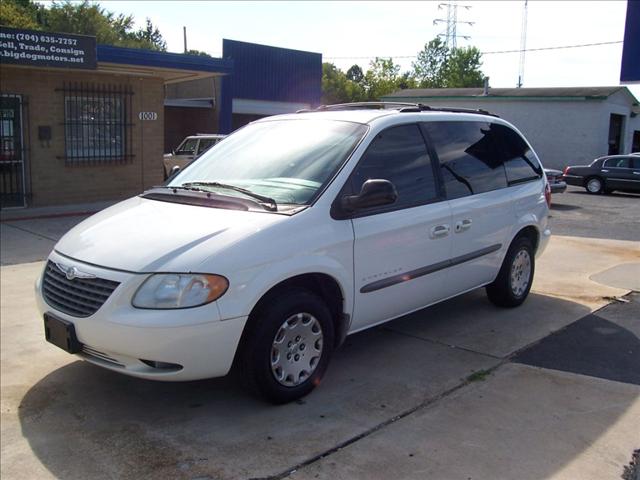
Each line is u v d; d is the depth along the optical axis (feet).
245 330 12.55
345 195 14.10
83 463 11.43
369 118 15.84
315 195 13.79
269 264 12.39
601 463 11.10
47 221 38.50
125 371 12.02
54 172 44.50
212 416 13.01
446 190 16.92
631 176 66.03
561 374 15.06
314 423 12.62
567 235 38.22
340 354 16.42
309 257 13.03
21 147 42.78
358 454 11.43
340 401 13.60
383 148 15.47
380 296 14.96
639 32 28.78
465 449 11.57
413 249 15.58
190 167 17.16
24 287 23.43
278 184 14.51
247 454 11.50
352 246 13.96
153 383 14.75
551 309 20.49
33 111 42.86
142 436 12.30
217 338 11.78
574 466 11.00
